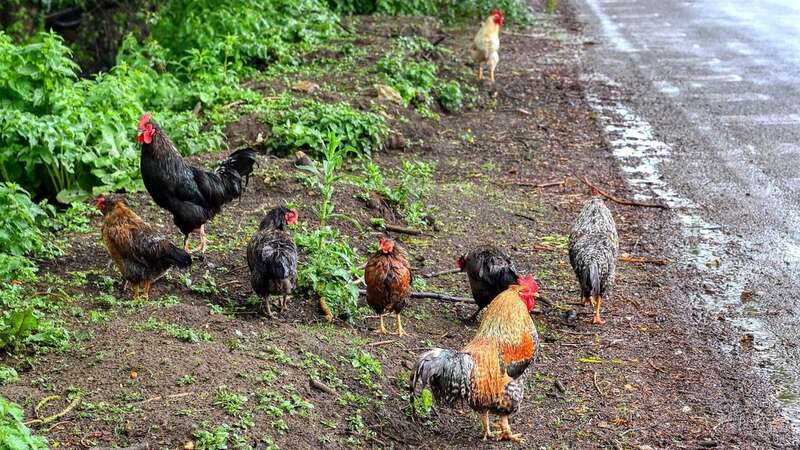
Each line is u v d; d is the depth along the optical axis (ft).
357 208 35.81
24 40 65.82
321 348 24.77
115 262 27.27
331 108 44.73
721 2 98.53
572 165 45.60
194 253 30.83
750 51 72.02
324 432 21.13
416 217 36.14
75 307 25.80
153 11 71.97
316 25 65.00
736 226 37.65
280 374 22.80
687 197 41.09
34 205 31.58
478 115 54.03
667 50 73.41
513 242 35.45
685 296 31.24
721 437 22.93
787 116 53.62
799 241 36.04
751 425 23.56
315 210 33.42
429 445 22.08
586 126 52.49
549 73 65.10
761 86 60.75
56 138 36.09
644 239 36.37
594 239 28.86
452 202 38.86
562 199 40.75
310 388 22.67
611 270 28.68
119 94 41.29
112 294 27.43
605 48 74.79
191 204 30.19
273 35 59.98
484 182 42.70
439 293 30.40
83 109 38.45
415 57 61.46
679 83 62.23
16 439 17.74
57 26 75.36
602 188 42.32
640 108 56.24
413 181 40.70
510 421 23.50
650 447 22.38
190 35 58.65
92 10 73.72
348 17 74.18
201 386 21.61
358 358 24.61
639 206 39.93
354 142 43.78
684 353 27.30
